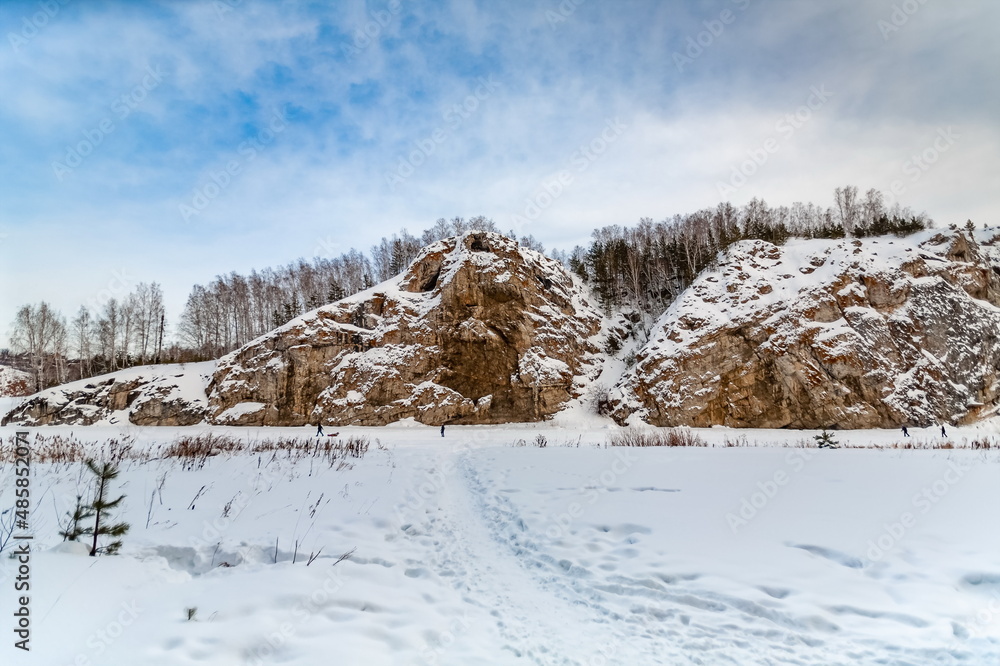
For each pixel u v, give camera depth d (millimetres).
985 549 5453
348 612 4184
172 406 45062
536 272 56750
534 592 5016
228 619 3838
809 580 4859
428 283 55875
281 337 48062
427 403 46188
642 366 45375
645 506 8133
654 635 4027
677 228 70250
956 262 46250
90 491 7934
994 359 40469
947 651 3543
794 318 42688
